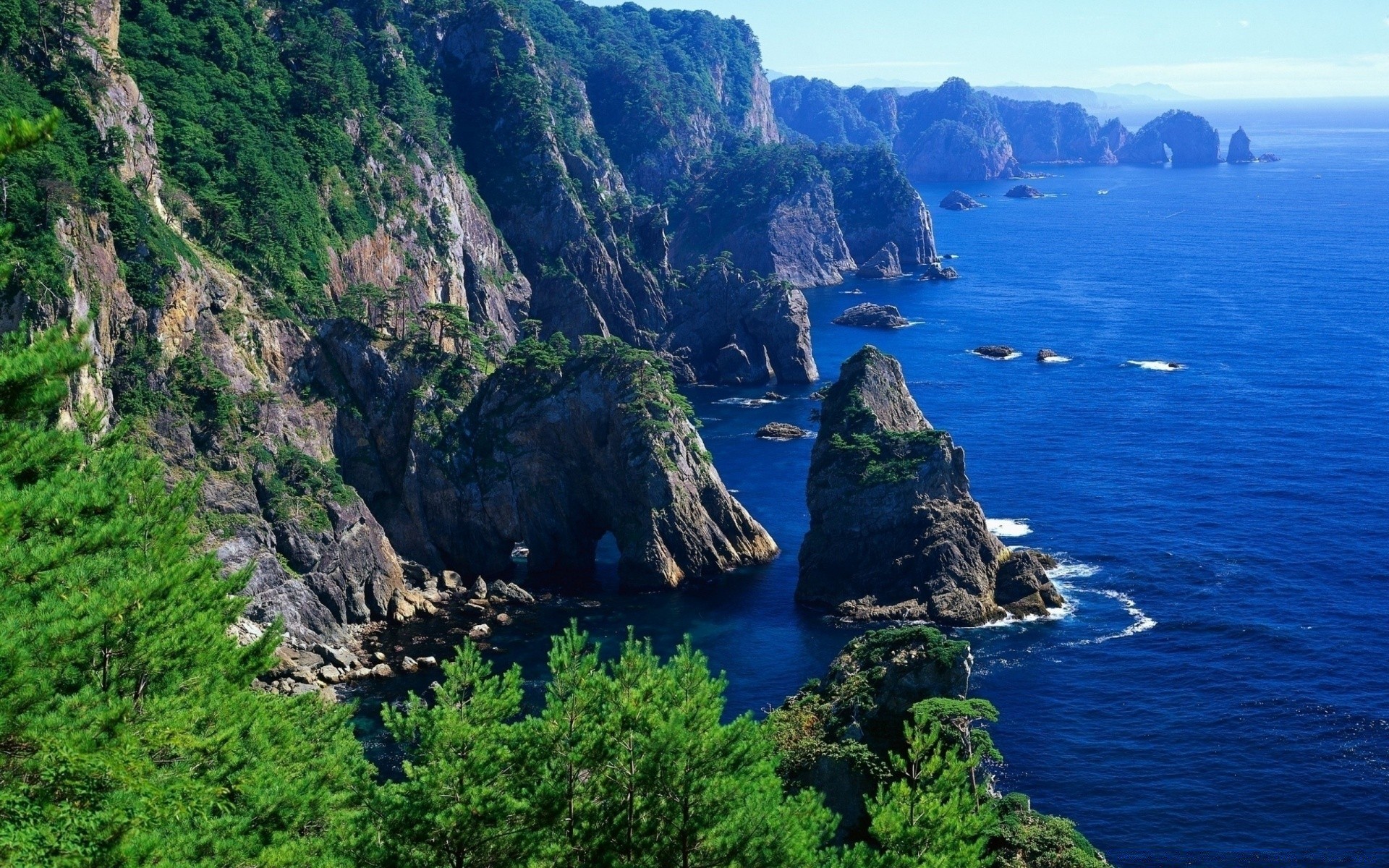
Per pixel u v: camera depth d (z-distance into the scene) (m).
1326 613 131.00
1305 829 94.12
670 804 49.03
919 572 136.12
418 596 139.88
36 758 38.09
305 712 67.38
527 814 48.12
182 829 43.69
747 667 123.00
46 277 124.88
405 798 47.12
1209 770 102.00
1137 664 120.62
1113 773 101.69
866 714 83.62
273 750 56.25
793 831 50.00
